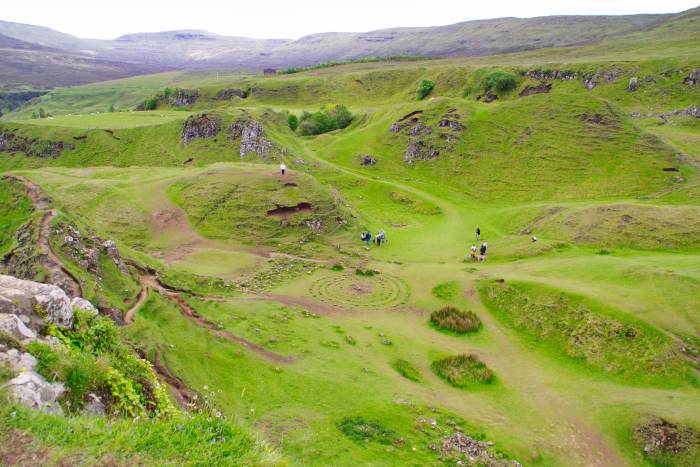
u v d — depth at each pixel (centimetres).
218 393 2155
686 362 2864
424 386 2750
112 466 891
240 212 5878
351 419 2191
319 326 3462
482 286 4203
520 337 3516
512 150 8962
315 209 6106
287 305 3856
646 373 2888
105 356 1457
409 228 6850
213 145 10325
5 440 878
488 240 6128
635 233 5216
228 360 2550
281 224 5791
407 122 10969
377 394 2489
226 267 4731
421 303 4100
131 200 5884
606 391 2766
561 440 2352
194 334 2742
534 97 9962
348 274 4741
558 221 6003
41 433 912
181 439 1017
